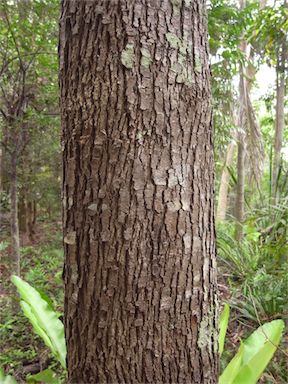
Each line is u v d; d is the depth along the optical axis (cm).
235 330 225
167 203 75
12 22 244
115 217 74
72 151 77
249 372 105
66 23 77
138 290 75
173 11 74
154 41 73
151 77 73
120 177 73
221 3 276
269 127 685
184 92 75
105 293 75
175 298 77
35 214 552
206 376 83
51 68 258
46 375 137
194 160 78
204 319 82
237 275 285
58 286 326
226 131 337
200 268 80
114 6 71
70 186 78
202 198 80
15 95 276
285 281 238
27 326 249
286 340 198
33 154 412
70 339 83
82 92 74
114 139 73
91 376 79
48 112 292
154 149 74
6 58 253
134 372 77
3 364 216
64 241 81
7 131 279
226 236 332
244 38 293
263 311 228
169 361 78
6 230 463
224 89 319
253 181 488
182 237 77
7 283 333
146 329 76
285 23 252
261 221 362
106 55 72
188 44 76
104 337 77
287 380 177
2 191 426
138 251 74
